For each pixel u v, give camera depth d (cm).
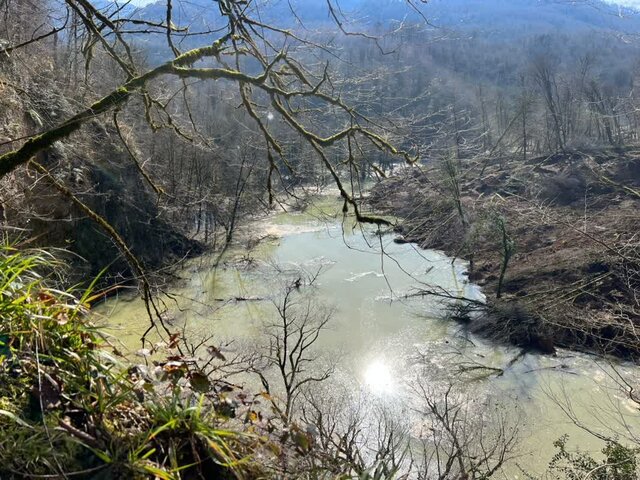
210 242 2802
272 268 2461
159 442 265
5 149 984
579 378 1519
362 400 1378
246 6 480
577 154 3756
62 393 261
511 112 4334
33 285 308
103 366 290
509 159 3756
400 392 1447
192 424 273
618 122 3862
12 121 1013
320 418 787
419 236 2761
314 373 1508
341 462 441
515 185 3219
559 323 1756
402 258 2597
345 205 461
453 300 2083
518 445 1208
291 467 318
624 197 2902
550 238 2467
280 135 1037
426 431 1243
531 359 1634
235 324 1820
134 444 256
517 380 1519
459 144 2744
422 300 2103
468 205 2789
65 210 1630
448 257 2575
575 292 1930
